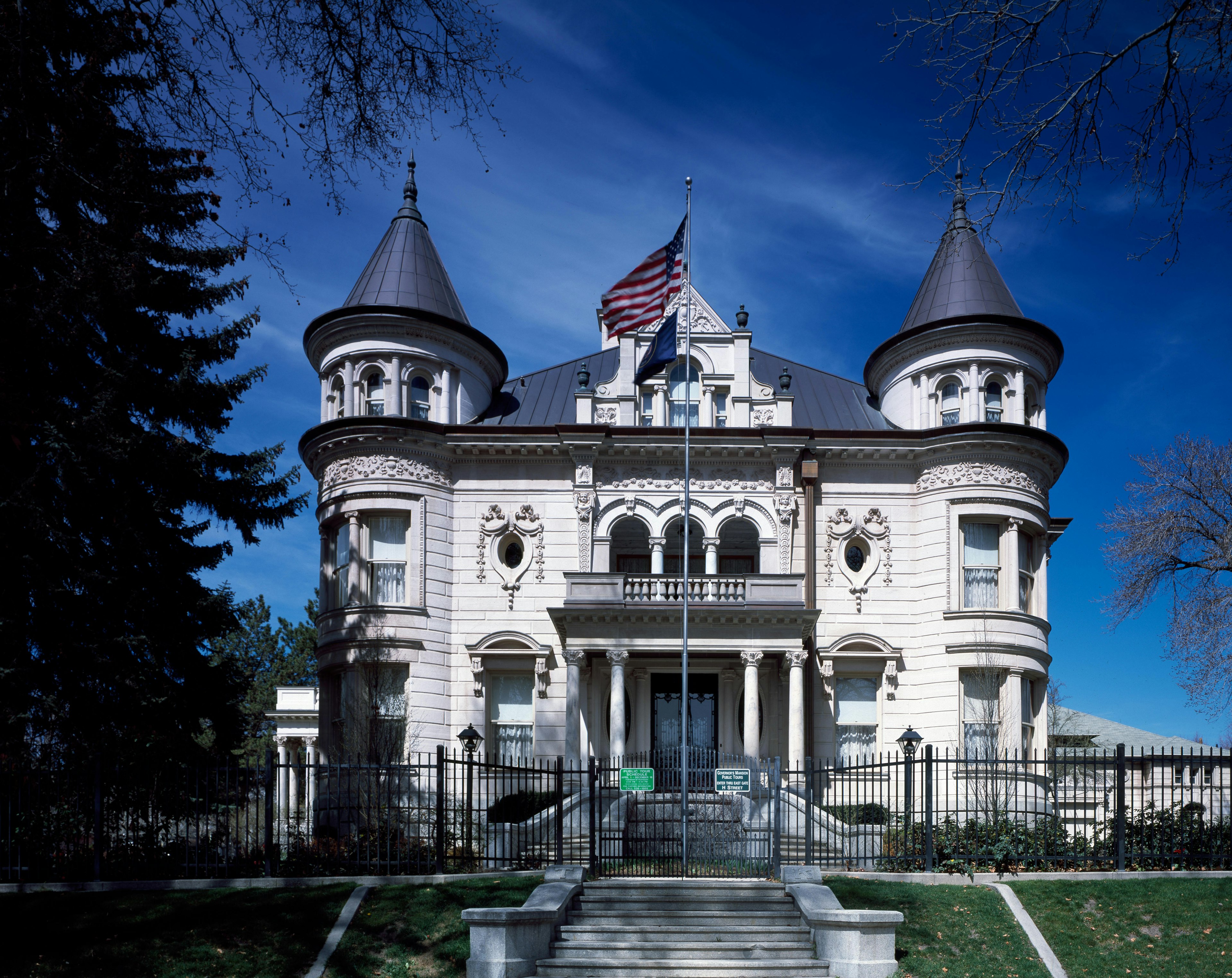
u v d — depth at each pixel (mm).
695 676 37219
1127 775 35219
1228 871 21734
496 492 37406
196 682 26531
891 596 36656
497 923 17250
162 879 21500
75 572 23859
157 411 27422
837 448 37156
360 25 12828
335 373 38031
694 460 37656
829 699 36062
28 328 22234
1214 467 36094
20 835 21953
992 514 36000
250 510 28312
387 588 36219
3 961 17406
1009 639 35250
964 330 37406
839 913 17609
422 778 34031
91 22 19312
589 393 37750
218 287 28609
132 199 22500
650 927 18734
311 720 53469
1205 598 35062
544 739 35844
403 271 38656
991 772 32719
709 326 39156
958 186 12586
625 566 39312
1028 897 20109
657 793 29438
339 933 18516
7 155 20078
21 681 22453
